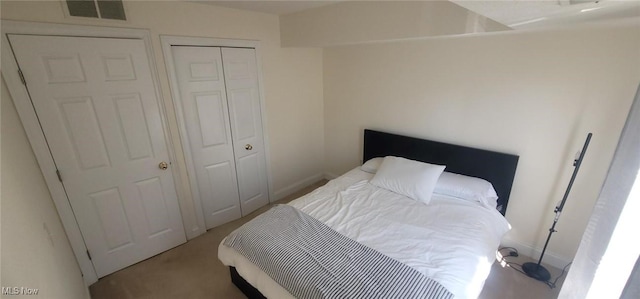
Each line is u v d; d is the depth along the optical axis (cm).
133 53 207
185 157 253
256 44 281
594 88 181
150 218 242
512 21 127
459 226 191
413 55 266
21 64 166
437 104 262
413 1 199
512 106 218
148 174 233
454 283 141
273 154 333
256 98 297
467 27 180
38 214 134
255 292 188
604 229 109
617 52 169
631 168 98
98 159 205
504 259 233
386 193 244
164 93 230
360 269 147
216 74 259
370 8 223
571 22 133
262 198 336
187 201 265
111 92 202
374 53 297
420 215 207
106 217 218
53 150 186
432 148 270
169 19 221
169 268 235
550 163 210
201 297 204
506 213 243
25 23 164
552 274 216
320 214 211
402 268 148
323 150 396
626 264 98
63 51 179
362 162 350
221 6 248
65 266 158
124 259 233
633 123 108
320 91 364
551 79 196
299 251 162
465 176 245
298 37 284
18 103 168
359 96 327
